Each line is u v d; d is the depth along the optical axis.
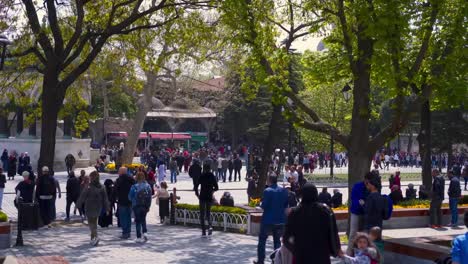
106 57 27.44
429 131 23.16
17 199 17.69
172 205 21.61
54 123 22.03
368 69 16.17
